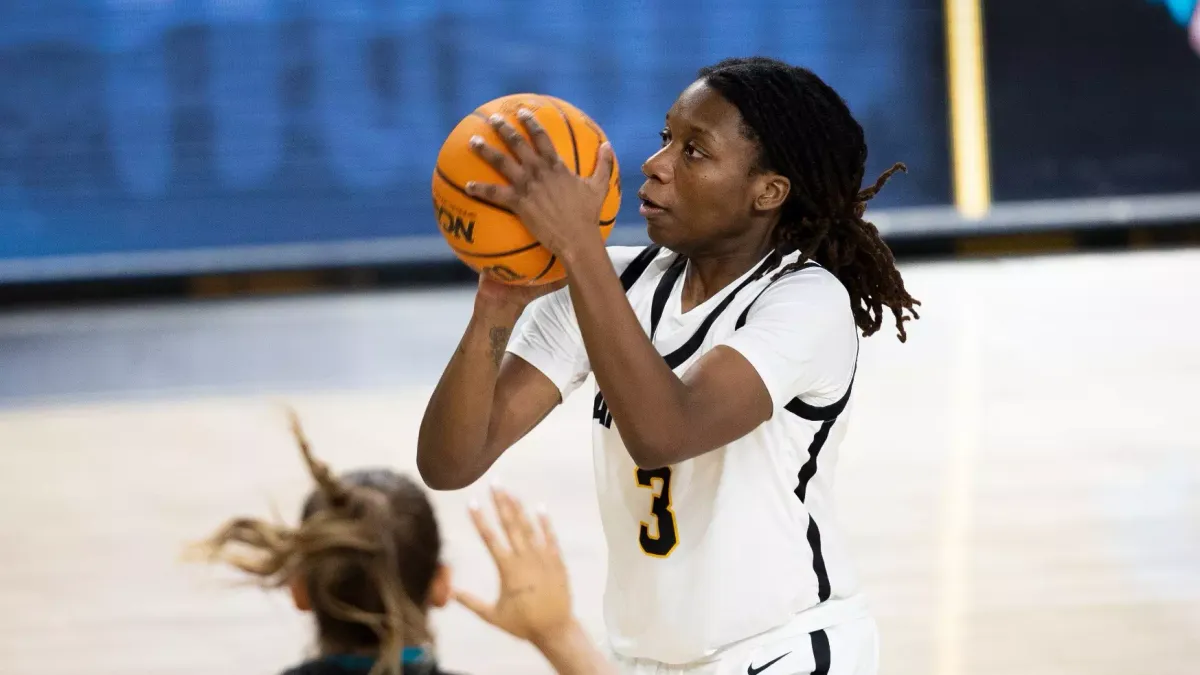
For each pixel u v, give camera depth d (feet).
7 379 53.88
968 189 73.05
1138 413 43.65
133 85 69.36
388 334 59.26
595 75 71.41
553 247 12.89
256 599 30.89
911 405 45.39
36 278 67.87
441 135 71.05
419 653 10.85
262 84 70.03
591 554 32.12
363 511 11.02
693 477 14.96
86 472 40.83
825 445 15.19
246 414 46.91
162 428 45.55
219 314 65.10
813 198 15.44
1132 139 73.26
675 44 71.51
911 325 57.36
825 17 72.08
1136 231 72.90
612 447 15.43
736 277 15.56
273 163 70.28
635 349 12.91
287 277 69.56
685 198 15.08
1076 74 72.84
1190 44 72.90
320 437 43.37
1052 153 73.10
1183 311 58.18
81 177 69.31
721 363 13.99
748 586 14.75
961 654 26.96
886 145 72.84
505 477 38.27
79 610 30.40
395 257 69.77
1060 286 64.44
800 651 14.90
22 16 68.44
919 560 31.96
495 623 12.26
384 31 70.33
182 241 69.97
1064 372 49.06
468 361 14.71
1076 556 31.94
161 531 35.29
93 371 54.75
